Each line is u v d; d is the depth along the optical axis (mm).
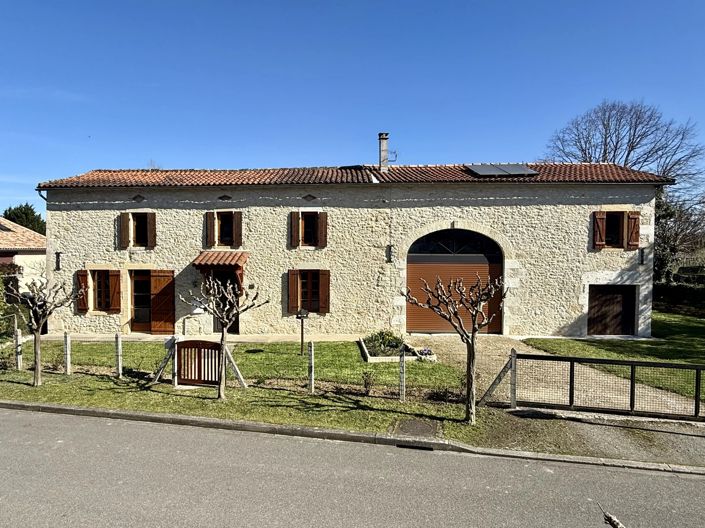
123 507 3916
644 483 4574
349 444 5488
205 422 6016
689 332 13734
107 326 13469
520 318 13133
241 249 13328
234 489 4281
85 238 13477
